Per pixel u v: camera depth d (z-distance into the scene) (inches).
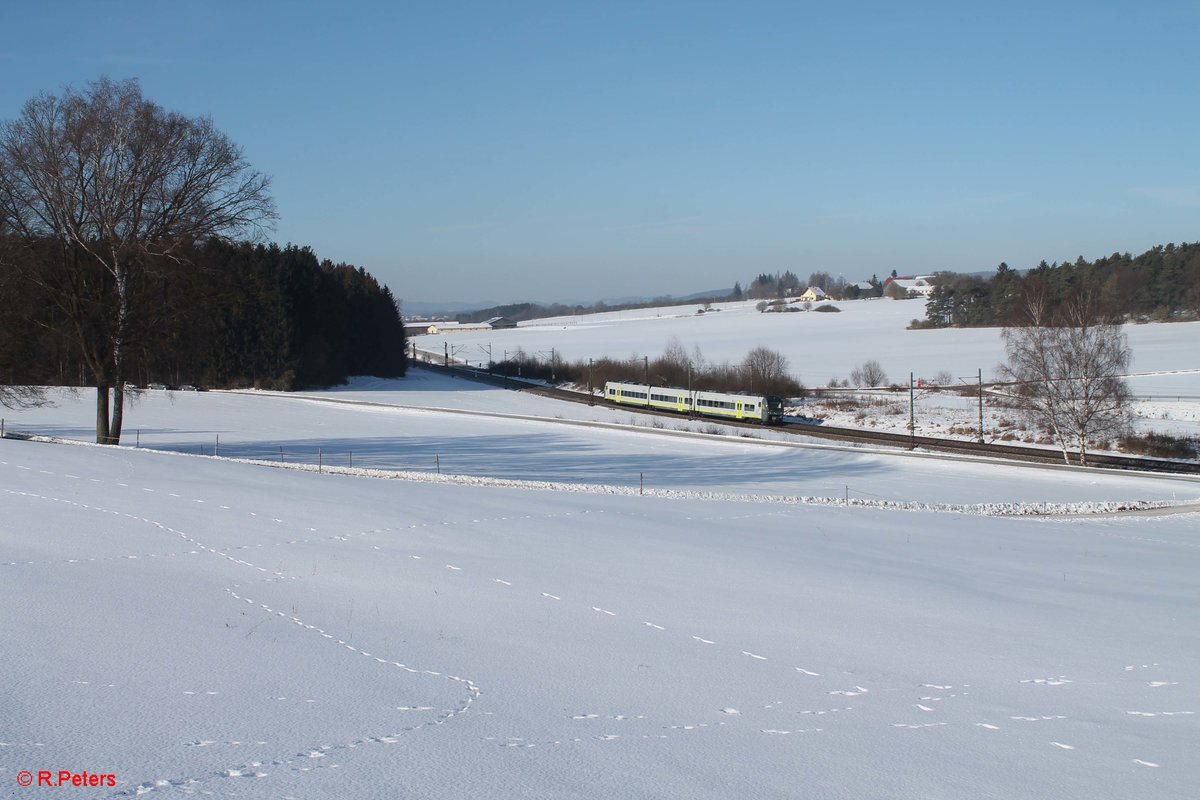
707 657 392.5
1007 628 470.6
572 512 827.4
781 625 454.0
